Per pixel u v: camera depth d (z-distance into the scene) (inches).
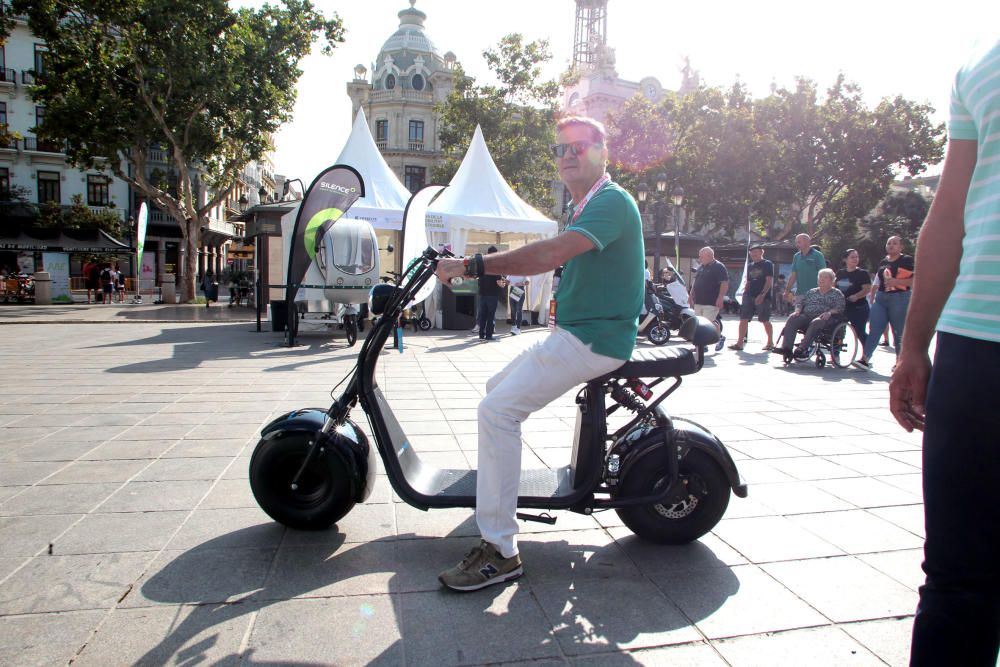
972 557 51.6
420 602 94.3
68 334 461.1
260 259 638.5
